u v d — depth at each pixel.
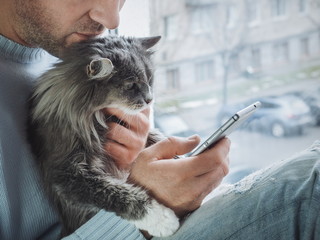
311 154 0.96
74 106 1.19
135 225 1.07
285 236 0.88
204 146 1.03
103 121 1.25
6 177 1.11
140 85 1.34
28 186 1.16
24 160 1.17
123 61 1.30
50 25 1.21
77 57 1.24
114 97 1.28
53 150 1.16
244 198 0.94
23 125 1.20
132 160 1.24
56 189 1.15
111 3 1.21
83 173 1.14
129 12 1.79
